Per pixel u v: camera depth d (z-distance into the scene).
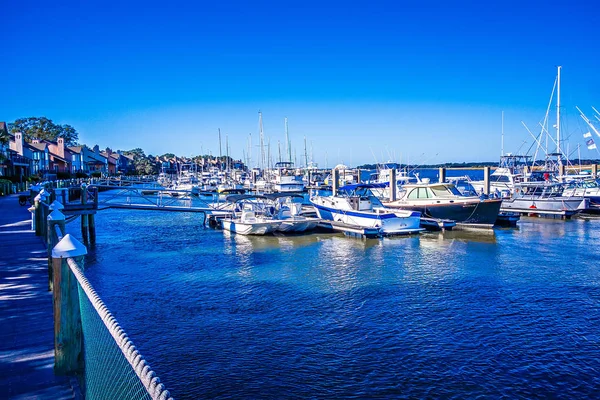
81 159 99.31
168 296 14.95
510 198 39.62
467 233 28.91
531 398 8.82
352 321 12.62
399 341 11.31
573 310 13.46
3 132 64.25
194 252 22.84
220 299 14.63
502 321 12.60
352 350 10.81
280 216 30.23
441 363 10.18
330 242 25.94
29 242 16.62
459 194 32.09
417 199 32.81
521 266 19.25
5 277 11.37
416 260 20.69
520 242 25.52
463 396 8.87
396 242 25.86
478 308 13.67
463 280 16.91
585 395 8.91
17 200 39.88
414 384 9.30
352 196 32.25
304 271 18.50
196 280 17.03
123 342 3.35
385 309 13.61
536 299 14.52
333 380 9.45
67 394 5.67
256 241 26.31
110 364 5.96
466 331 11.91
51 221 10.49
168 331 11.95
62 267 6.07
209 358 10.41
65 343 6.12
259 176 83.75
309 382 9.38
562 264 19.58
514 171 51.16
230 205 35.88
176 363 10.18
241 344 11.15
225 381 9.41
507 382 9.38
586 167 63.19
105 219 38.09
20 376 6.09
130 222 35.91
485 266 19.30
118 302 14.34
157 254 22.28
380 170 66.56
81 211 25.62
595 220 35.09
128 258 21.27
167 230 31.09
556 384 9.30
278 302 14.30
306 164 98.50
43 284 10.71
